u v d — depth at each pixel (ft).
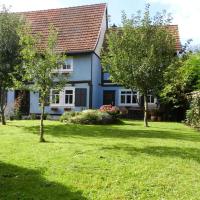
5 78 66.69
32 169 31.65
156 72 69.36
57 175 30.01
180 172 30.94
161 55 70.08
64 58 48.01
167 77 70.03
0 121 79.00
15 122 74.54
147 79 69.41
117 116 82.07
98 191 26.48
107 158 35.53
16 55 65.87
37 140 47.42
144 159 35.37
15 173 30.55
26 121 78.13
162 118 95.96
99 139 49.01
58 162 33.83
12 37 66.13
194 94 69.05
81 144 44.09
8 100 106.11
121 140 47.96
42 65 46.55
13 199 25.14
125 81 70.49
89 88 101.71
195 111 66.28
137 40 69.92
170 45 70.95
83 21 109.81
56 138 49.96
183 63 75.46
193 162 34.50
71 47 103.19
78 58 103.04
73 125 67.36
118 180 28.71
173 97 91.97
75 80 103.04
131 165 32.89
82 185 27.68
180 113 95.09
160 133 57.26
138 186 27.40
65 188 27.09
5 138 49.06
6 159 35.19
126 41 70.23
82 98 102.22
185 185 27.68
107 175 29.94
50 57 46.55
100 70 108.78
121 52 69.97
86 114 73.82
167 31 72.28
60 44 104.73
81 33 106.52
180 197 25.34
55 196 25.67
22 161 34.35
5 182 28.37
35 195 25.89
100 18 109.19
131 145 43.42
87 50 100.94
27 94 106.52
